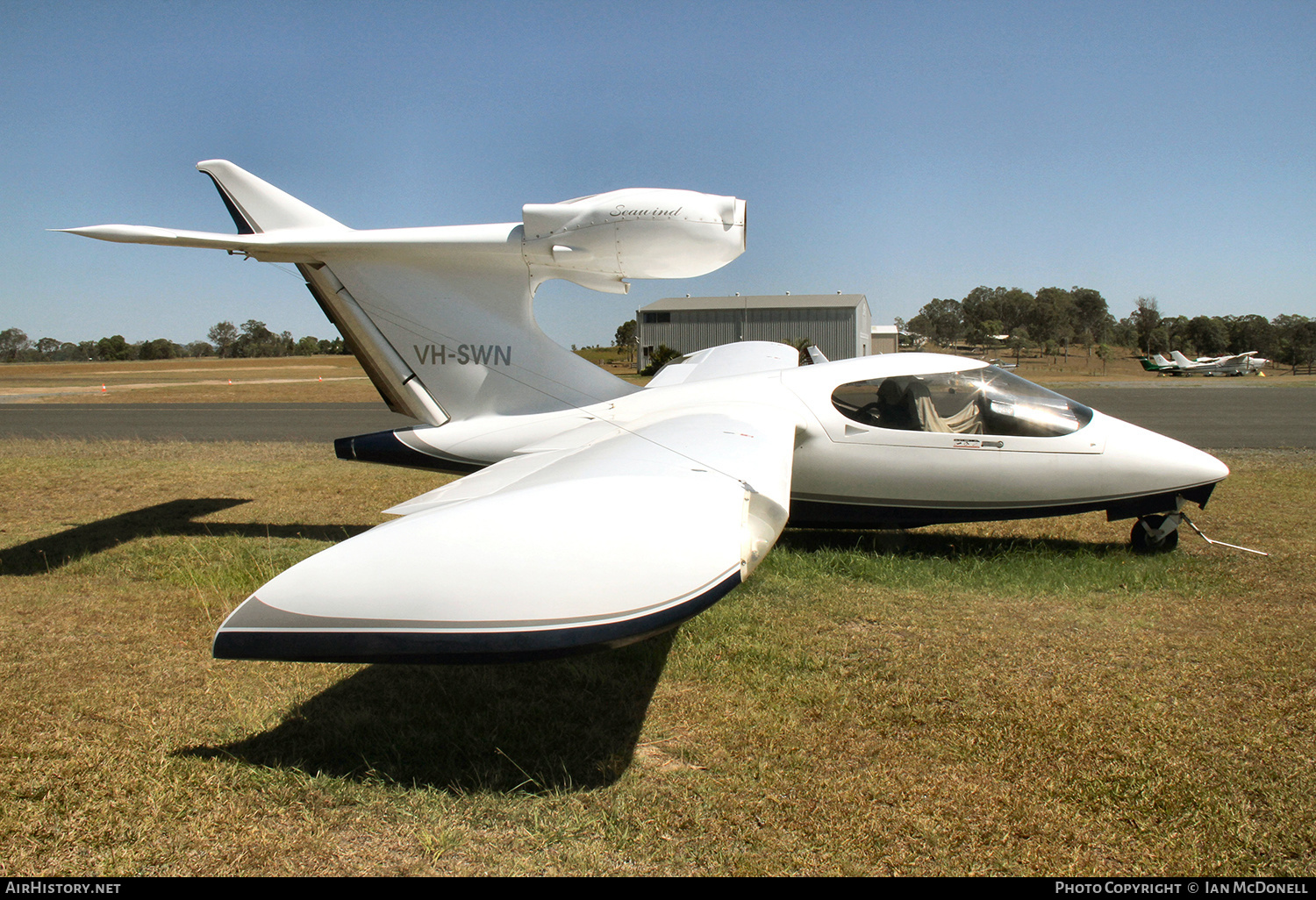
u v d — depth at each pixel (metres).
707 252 5.45
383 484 9.86
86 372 59.69
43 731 3.39
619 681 3.91
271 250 5.98
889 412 6.25
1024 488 6.19
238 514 8.16
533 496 3.04
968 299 153.62
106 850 2.59
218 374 52.69
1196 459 6.10
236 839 2.66
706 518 2.96
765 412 5.76
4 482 10.00
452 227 6.16
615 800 2.89
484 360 6.50
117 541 6.91
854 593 5.30
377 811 2.83
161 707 3.62
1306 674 3.93
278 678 3.96
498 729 3.43
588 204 5.61
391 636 2.63
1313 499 8.55
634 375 43.53
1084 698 3.68
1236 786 2.95
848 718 3.51
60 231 4.88
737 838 2.68
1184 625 4.69
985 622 4.75
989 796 2.90
